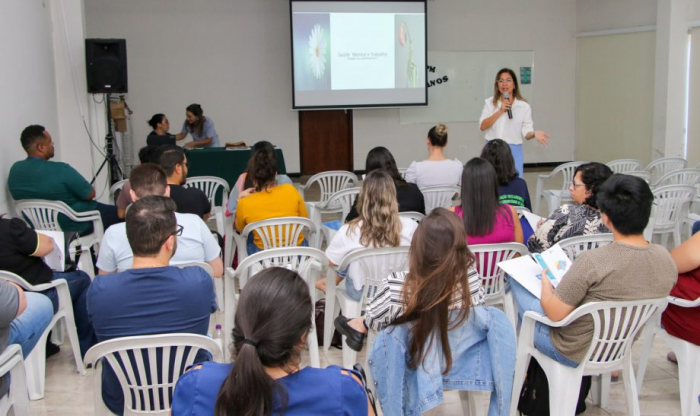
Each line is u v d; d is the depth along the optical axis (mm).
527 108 5426
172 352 1936
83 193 4332
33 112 4957
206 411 1236
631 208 2045
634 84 9500
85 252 3547
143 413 1969
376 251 2816
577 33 10672
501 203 3232
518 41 10570
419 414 1769
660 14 8242
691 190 4504
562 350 2184
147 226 1938
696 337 2404
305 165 10195
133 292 1910
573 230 2883
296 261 2959
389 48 9656
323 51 9453
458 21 10266
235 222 3959
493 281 2904
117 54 5824
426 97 9914
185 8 9352
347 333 1998
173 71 9445
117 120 7617
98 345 1832
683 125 8344
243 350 1151
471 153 10664
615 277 2070
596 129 10469
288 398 1194
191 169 6742
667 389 2887
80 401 2848
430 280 1740
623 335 2158
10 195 4309
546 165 11086
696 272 2404
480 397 2129
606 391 2682
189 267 2031
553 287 2275
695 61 8070
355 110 10141
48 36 5555
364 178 2902
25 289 2709
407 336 1777
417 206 3750
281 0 9625
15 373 1976
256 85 9750
